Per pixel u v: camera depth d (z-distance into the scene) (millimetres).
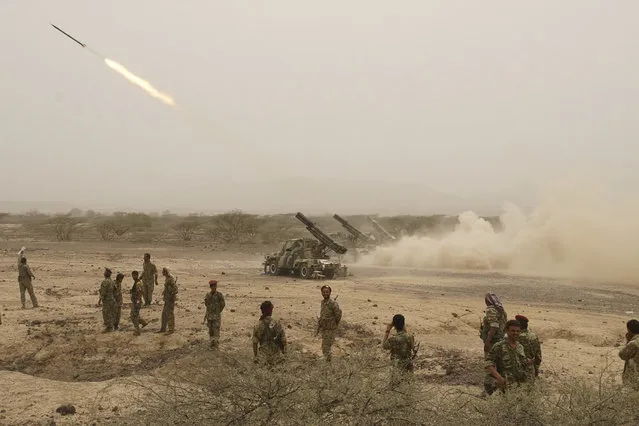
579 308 19938
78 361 11805
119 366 11539
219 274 29797
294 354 6773
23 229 79500
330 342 10891
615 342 14273
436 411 6328
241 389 6070
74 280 23812
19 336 12898
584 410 6090
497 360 7457
